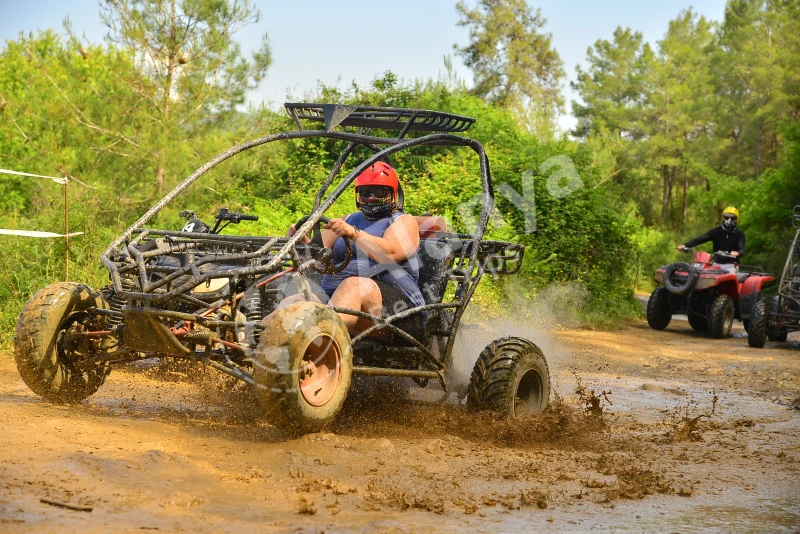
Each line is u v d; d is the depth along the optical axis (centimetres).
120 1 1828
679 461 610
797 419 831
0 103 1967
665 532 427
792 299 1620
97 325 645
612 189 2538
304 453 536
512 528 415
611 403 889
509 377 679
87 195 1377
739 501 498
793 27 7744
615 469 567
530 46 6009
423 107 2430
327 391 567
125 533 360
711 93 8256
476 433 660
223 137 1978
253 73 1917
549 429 664
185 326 597
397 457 553
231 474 476
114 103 1883
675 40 8556
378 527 390
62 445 498
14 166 1903
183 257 727
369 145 779
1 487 403
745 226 4053
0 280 1079
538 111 2406
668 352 1504
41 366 619
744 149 8044
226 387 762
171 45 1873
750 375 1189
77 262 1135
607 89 8844
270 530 380
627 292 2389
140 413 644
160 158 1795
